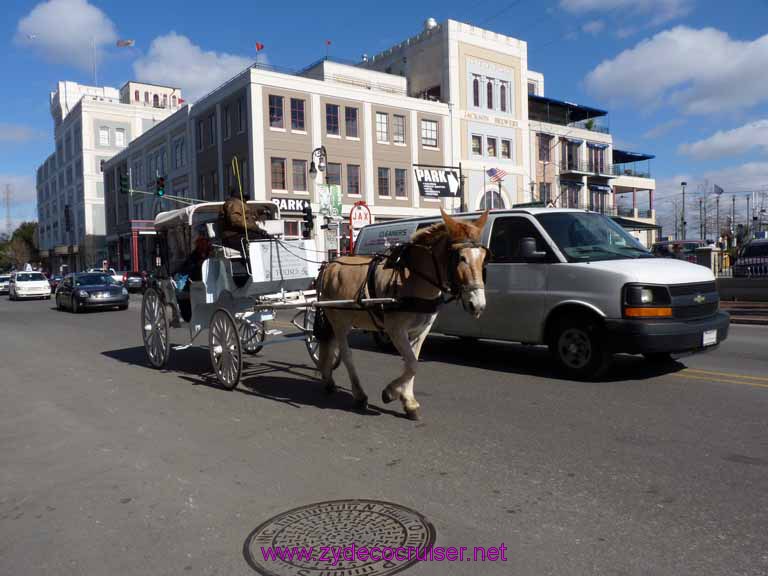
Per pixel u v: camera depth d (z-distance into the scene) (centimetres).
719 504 394
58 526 401
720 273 2144
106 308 2394
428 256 575
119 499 441
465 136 4184
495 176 3684
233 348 769
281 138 3412
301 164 3503
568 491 422
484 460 489
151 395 772
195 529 388
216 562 346
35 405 743
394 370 877
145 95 7775
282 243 794
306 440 560
